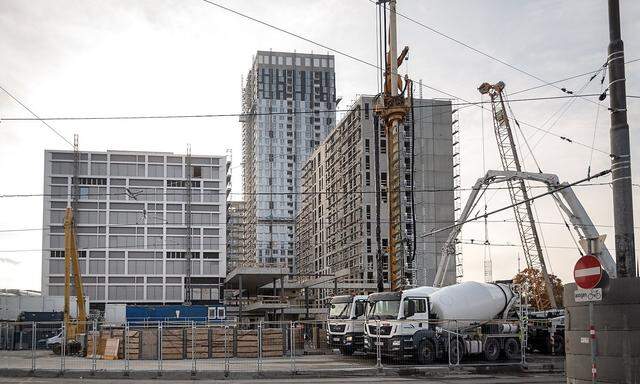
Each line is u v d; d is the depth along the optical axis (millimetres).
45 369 29469
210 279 113500
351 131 130625
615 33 14820
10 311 68438
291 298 95250
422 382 23922
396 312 31125
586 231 41438
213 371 28000
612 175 14648
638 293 13883
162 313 68125
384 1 42656
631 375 13703
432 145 123125
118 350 38844
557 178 44906
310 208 167625
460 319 32469
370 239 121125
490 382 23844
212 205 115812
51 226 109688
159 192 114062
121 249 111562
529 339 40812
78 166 111438
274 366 31109
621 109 14602
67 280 43875
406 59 42656
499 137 78750
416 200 120250
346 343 36312
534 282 79500
